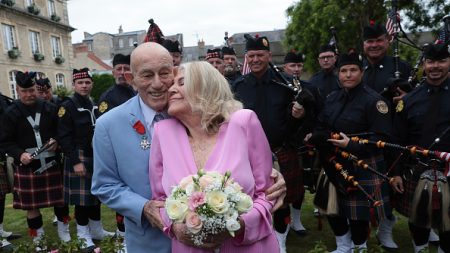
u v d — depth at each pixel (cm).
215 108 154
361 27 1346
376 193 271
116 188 166
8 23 1991
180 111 156
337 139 271
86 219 360
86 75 360
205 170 150
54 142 353
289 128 304
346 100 282
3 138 346
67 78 2523
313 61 1547
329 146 279
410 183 278
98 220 379
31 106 355
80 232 356
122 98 348
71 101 356
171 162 152
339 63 281
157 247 167
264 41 302
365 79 356
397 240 344
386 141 264
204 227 133
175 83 160
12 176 388
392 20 391
